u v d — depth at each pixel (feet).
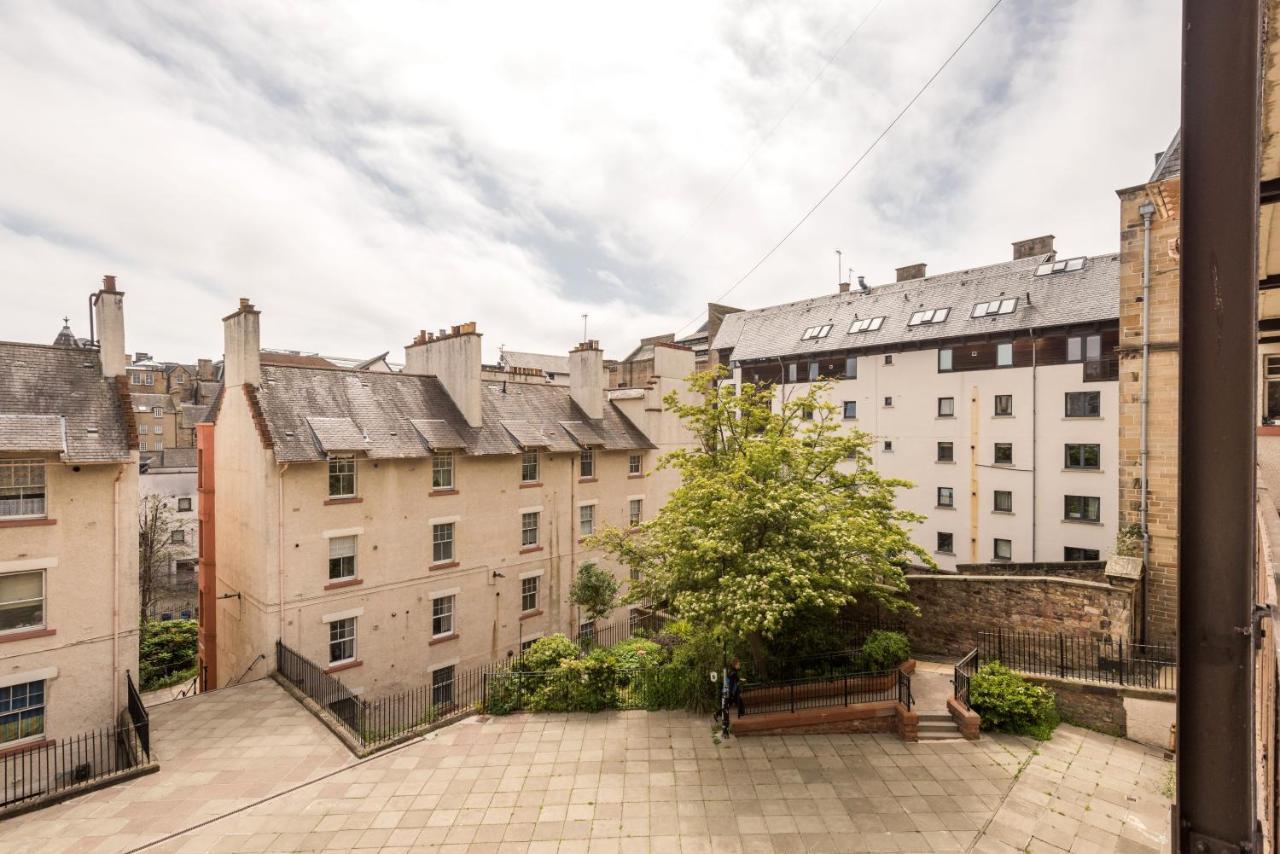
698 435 62.08
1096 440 83.92
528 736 45.11
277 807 37.01
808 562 43.04
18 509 46.96
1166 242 57.41
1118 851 32.37
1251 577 9.02
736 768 40.45
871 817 35.24
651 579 52.31
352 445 63.98
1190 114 9.52
